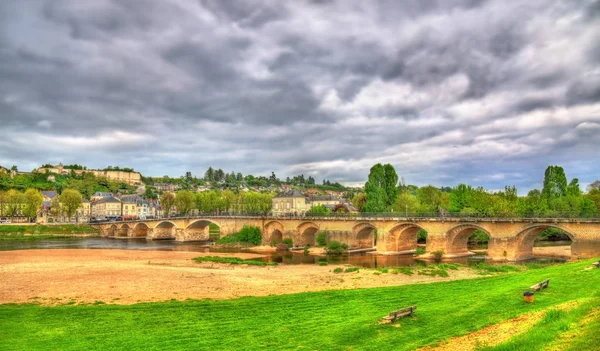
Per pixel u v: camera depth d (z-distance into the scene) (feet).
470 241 382.83
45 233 566.77
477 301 114.62
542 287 121.90
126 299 152.25
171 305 135.85
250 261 276.82
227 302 138.62
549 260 270.46
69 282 185.78
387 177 426.92
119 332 106.22
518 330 80.12
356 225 353.10
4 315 125.39
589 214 260.01
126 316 122.21
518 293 119.14
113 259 289.53
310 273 219.00
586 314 76.13
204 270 227.40
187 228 499.10
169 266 252.21
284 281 189.26
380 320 100.63
